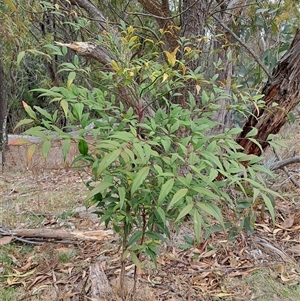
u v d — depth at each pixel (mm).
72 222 2709
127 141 987
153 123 1160
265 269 1918
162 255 2031
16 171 4555
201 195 1291
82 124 1177
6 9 2311
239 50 2871
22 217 2844
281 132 4543
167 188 941
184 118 1279
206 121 1321
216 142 1185
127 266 1948
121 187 1127
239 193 2039
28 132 1077
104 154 1199
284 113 2350
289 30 2791
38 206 3115
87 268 1978
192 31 2244
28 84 7137
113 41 1370
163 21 2564
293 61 2250
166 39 2500
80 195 3387
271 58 2742
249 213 1738
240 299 1685
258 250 2104
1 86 5762
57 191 3621
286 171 2814
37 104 7172
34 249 2256
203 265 1979
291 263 1974
